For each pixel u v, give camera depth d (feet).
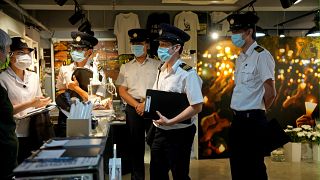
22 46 8.61
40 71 19.47
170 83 8.59
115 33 19.39
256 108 9.68
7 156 6.35
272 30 21.35
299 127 17.74
